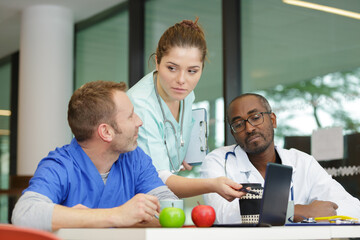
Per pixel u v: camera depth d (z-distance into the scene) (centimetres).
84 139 141
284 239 106
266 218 114
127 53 489
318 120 322
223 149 210
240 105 196
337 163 306
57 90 506
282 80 351
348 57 312
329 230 114
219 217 174
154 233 91
